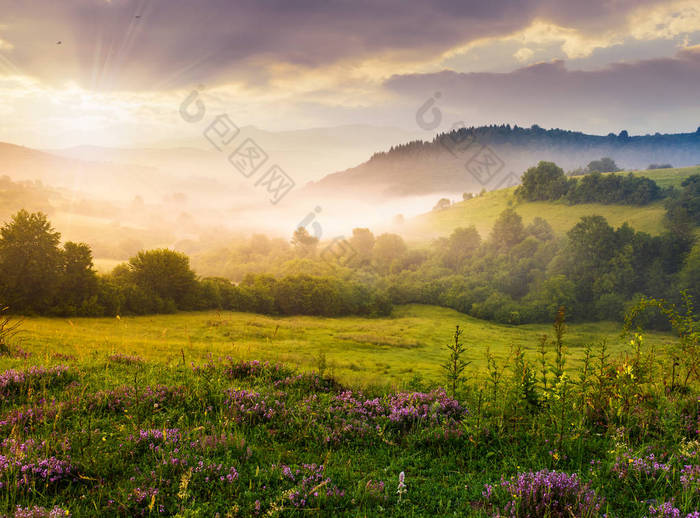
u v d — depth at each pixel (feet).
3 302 184.24
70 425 22.02
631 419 23.35
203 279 315.99
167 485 16.67
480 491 17.47
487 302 366.02
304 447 22.12
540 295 360.07
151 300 249.14
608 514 14.93
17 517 13.61
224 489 16.67
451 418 24.90
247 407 26.48
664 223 465.88
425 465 20.38
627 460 18.79
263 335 170.19
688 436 21.91
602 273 368.68
